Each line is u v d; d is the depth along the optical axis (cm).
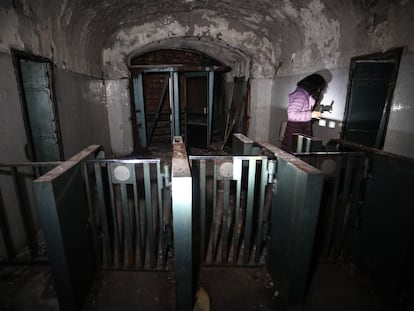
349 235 199
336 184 182
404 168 150
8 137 199
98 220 209
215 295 171
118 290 175
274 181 173
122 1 363
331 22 318
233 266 197
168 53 643
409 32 217
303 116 284
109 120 509
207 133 590
